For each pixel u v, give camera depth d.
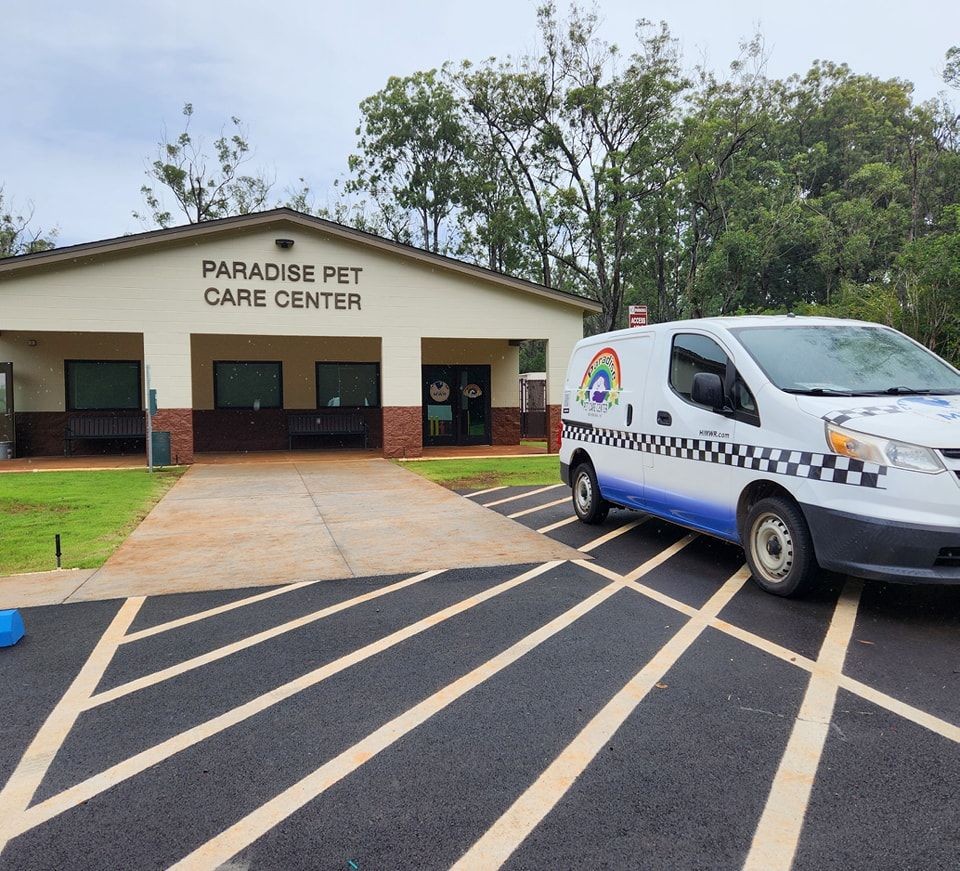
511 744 3.15
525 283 16.92
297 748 3.14
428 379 20.28
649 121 30.33
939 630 4.52
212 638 4.59
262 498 10.57
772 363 5.43
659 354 6.70
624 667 4.00
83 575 6.19
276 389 19.23
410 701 3.60
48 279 14.27
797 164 36.69
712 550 6.94
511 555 6.79
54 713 3.53
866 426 4.48
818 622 4.69
